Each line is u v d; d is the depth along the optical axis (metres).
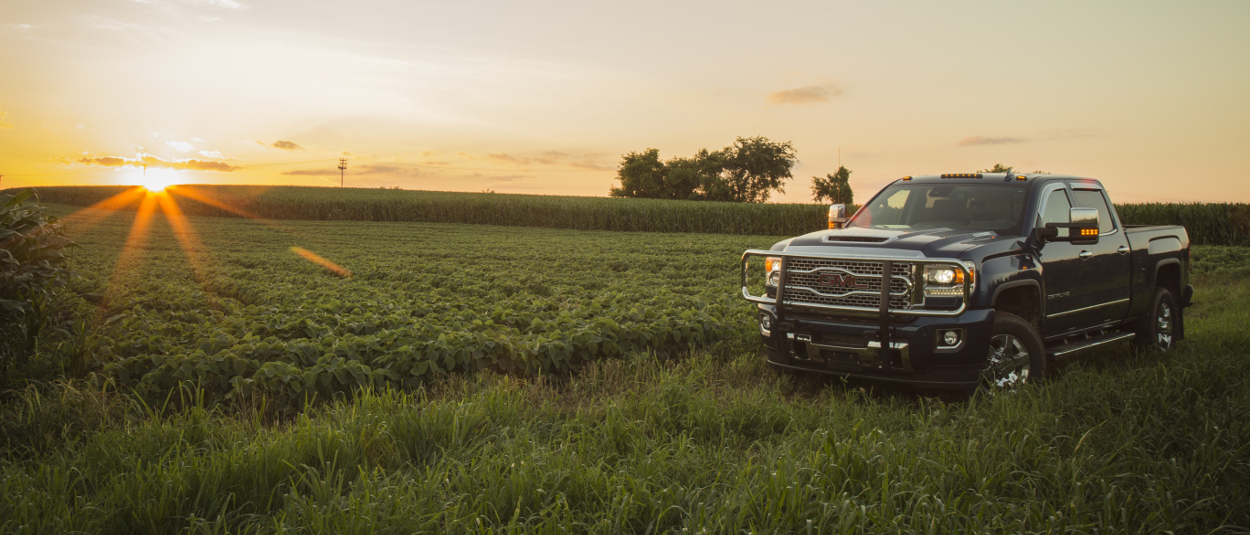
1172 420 4.76
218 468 3.63
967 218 6.71
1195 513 3.39
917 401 5.95
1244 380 5.59
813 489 3.36
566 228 44.59
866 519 3.12
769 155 105.12
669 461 4.07
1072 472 3.76
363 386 5.82
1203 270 17.92
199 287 13.08
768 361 6.60
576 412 5.23
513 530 3.11
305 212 51.34
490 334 7.06
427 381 6.26
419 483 3.62
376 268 16.89
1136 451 4.15
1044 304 6.30
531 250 25.09
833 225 7.61
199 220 48.03
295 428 4.55
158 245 26.33
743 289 6.77
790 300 6.29
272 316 8.55
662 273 16.55
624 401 5.33
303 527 3.13
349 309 9.66
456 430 4.33
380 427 4.28
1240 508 3.52
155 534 3.24
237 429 4.56
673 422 4.95
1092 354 7.95
